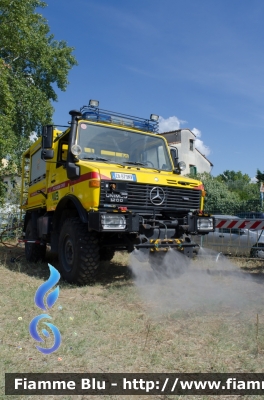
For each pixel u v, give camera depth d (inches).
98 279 252.5
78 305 184.4
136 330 149.3
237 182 1676.9
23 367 115.9
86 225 233.1
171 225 238.5
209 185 823.7
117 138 263.9
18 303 185.3
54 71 748.0
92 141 252.1
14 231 594.2
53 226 270.2
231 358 123.6
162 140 286.5
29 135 706.8
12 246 486.0
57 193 272.1
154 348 131.5
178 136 1344.7
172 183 243.0
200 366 117.3
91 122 256.4
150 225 226.8
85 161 241.3
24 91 667.4
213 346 132.5
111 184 218.5
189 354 126.2
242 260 334.0
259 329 147.2
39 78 741.3
